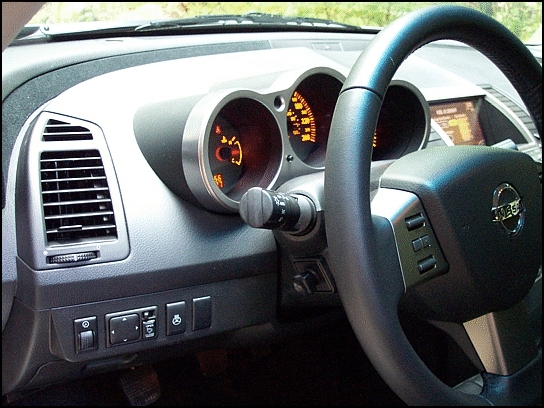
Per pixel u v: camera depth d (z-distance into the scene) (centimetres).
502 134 211
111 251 121
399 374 100
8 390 135
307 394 199
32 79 128
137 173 128
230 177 135
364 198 94
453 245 112
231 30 184
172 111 125
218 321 135
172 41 157
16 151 122
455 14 107
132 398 177
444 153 115
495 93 219
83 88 133
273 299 142
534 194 125
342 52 203
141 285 124
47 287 116
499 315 128
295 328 152
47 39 150
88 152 125
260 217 99
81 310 121
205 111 119
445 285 116
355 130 95
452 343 189
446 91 202
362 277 94
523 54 118
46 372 131
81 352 122
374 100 97
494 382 129
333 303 138
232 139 134
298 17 204
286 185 126
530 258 126
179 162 123
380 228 104
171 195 129
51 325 120
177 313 130
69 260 117
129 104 135
